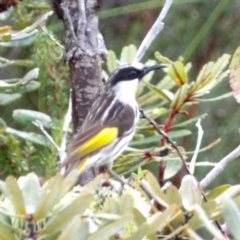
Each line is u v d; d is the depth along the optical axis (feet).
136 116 28.94
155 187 18.15
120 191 20.77
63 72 29.78
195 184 18.79
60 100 29.73
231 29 44.70
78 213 16.34
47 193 16.05
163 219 16.63
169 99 27.86
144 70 30.45
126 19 44.65
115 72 30.17
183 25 44.09
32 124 29.07
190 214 17.85
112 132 27.68
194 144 41.81
